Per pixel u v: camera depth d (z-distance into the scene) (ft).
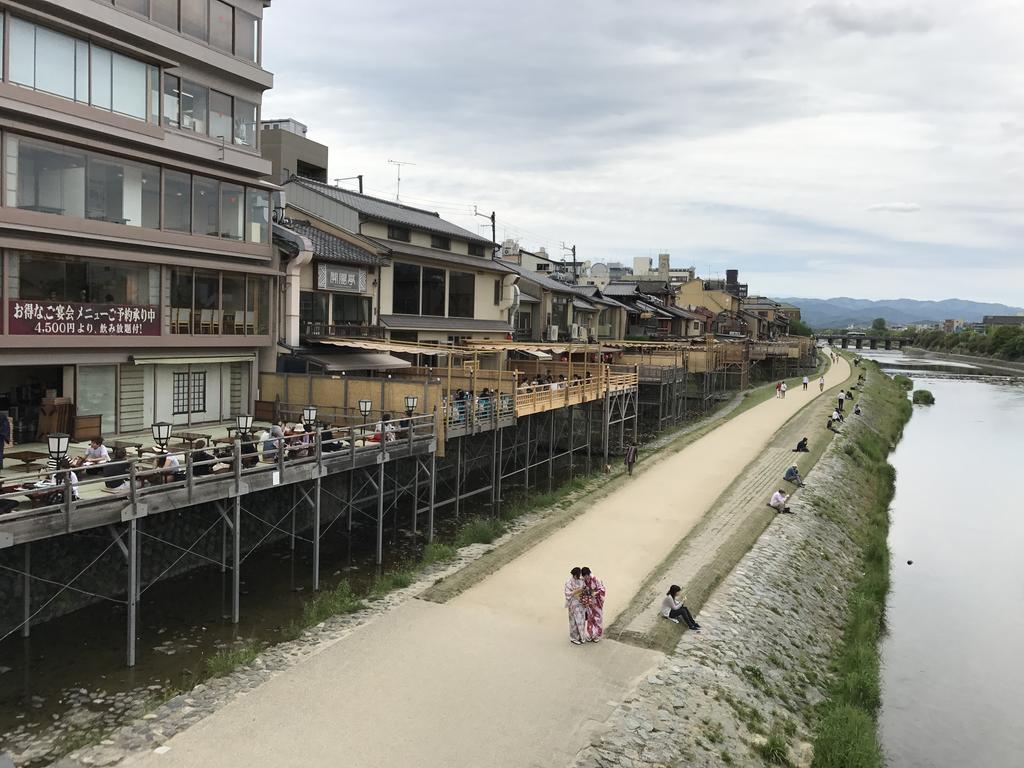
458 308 131.64
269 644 49.29
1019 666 60.95
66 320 62.23
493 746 35.68
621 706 40.32
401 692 40.37
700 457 114.32
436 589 56.08
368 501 80.02
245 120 79.30
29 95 57.06
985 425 194.80
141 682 43.80
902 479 129.39
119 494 45.37
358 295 106.01
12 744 37.35
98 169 63.62
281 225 96.78
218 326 77.36
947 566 84.69
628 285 250.16
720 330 327.88
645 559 65.77
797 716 46.03
